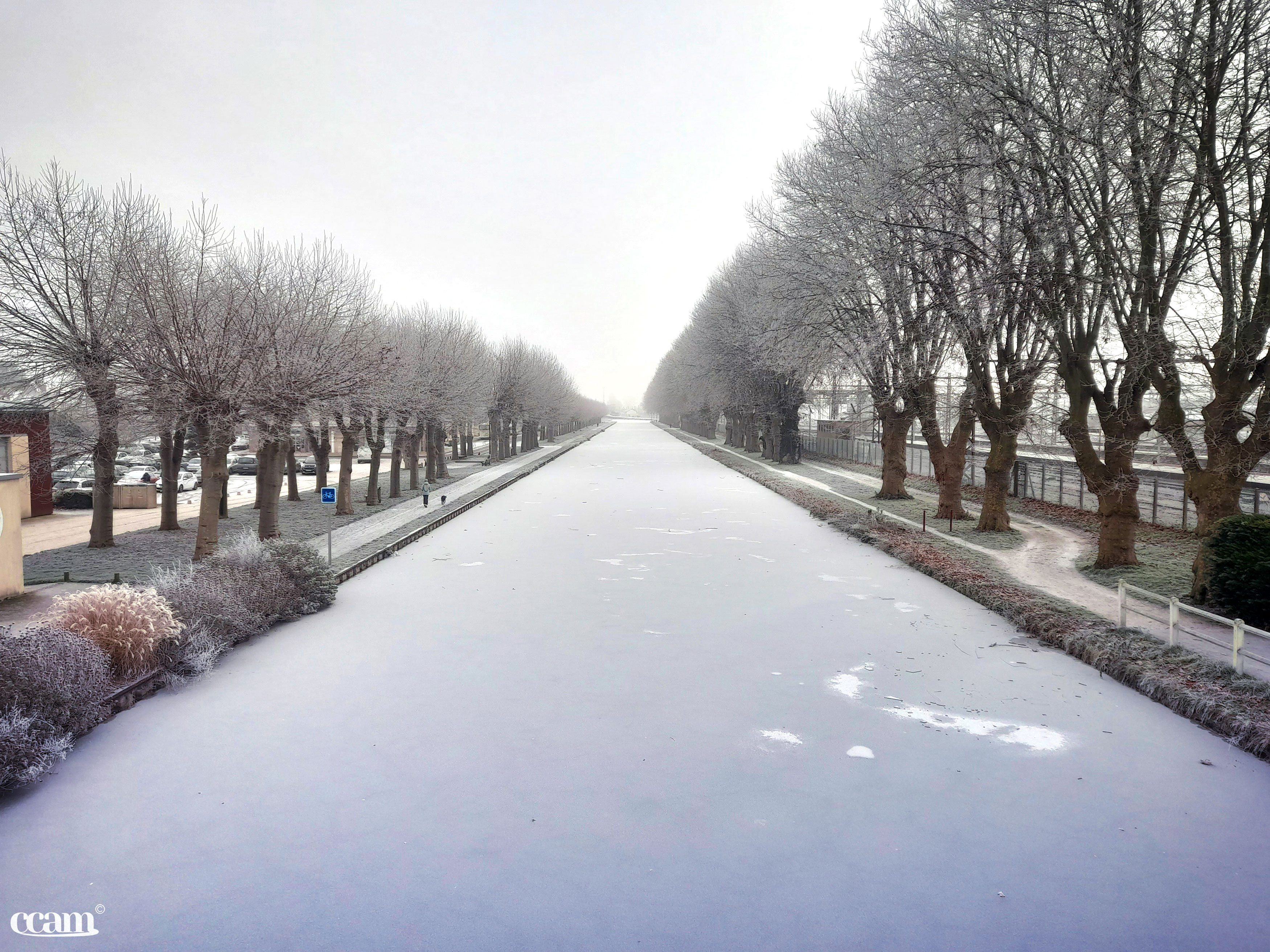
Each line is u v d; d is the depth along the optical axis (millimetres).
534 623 12789
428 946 4961
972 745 8008
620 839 6211
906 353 23359
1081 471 16625
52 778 7246
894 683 9875
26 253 17828
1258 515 12328
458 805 6766
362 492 35469
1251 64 13125
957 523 24062
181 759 7656
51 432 20281
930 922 5207
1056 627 11719
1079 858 5961
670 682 9922
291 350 17609
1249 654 10359
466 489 35188
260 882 5637
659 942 5004
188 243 20188
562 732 8336
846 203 20953
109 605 9750
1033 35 14797
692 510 28359
